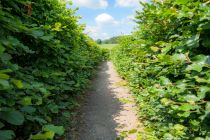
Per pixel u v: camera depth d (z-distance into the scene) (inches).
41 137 66.3
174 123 122.3
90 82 396.5
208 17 87.4
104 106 259.3
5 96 85.7
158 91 106.4
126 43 405.1
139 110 208.5
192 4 100.9
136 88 229.5
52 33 149.9
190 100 88.6
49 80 154.2
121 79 462.0
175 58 94.7
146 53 146.6
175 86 100.9
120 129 188.4
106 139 171.8
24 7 136.6
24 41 140.0
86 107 253.3
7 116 74.3
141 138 141.3
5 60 84.3
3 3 114.9
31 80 115.8
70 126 188.2
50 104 137.8
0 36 95.7
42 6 167.0
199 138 90.0
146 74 174.1
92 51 539.2
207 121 91.0
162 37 140.9
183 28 103.4
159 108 129.2
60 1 222.2
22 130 118.5
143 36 163.8
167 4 131.2
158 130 141.9
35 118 103.8
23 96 106.4
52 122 167.6
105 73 572.7
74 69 251.4
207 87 84.9
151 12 127.1
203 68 93.2
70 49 213.0
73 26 220.4
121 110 239.8
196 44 94.0
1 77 58.2
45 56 159.2
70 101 216.8
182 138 104.3
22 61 144.8
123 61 437.7
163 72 118.1
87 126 195.8
